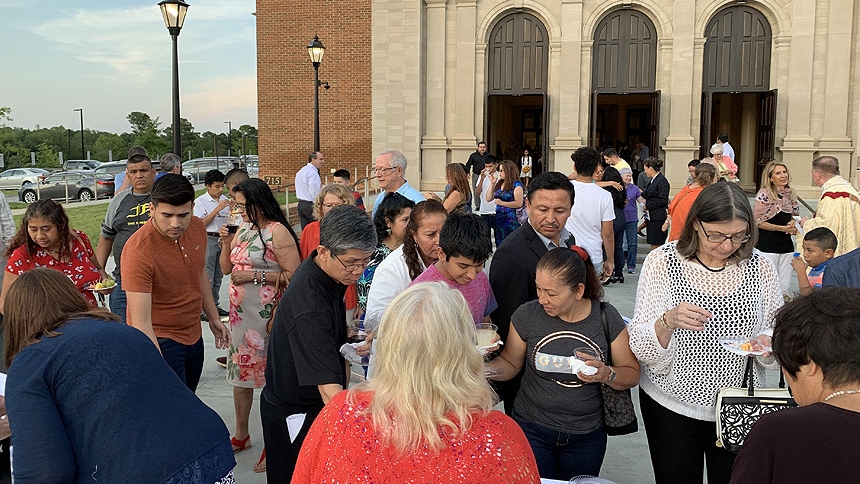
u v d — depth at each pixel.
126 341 2.31
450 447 1.58
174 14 9.84
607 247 5.84
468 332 1.69
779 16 16.73
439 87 18.38
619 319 2.93
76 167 40.41
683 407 2.88
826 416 1.57
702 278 2.83
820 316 1.66
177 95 10.12
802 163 16.84
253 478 4.16
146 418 2.23
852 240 6.32
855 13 16.42
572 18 17.55
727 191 2.68
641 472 4.29
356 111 22.53
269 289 4.31
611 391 2.96
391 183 5.48
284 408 2.93
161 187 3.54
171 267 3.74
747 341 2.65
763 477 1.60
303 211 12.14
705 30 17.27
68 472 2.10
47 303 2.31
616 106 27.78
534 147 27.83
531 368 2.99
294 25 22.61
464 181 7.66
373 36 18.31
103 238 5.59
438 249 3.17
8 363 2.40
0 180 34.53
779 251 7.30
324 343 2.71
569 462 3.00
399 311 1.67
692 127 17.41
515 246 3.42
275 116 23.03
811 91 16.78
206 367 6.30
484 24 18.06
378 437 1.60
